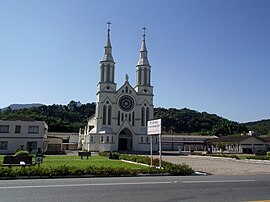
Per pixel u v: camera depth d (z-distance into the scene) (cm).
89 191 1276
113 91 8069
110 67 8212
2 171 1758
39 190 1291
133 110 8138
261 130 15062
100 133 7669
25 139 6331
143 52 8600
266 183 1638
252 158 4291
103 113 7925
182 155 6288
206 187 1445
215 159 4697
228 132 12538
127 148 8019
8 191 1262
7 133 6234
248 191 1341
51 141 7869
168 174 2103
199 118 15325
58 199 1100
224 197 1186
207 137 10238
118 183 1541
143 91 8281
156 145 8025
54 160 3706
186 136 10044
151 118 8188
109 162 3453
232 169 2761
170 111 16238
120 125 7950
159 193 1255
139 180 1712
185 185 1502
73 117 16038
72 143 10181
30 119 6575
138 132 7994
